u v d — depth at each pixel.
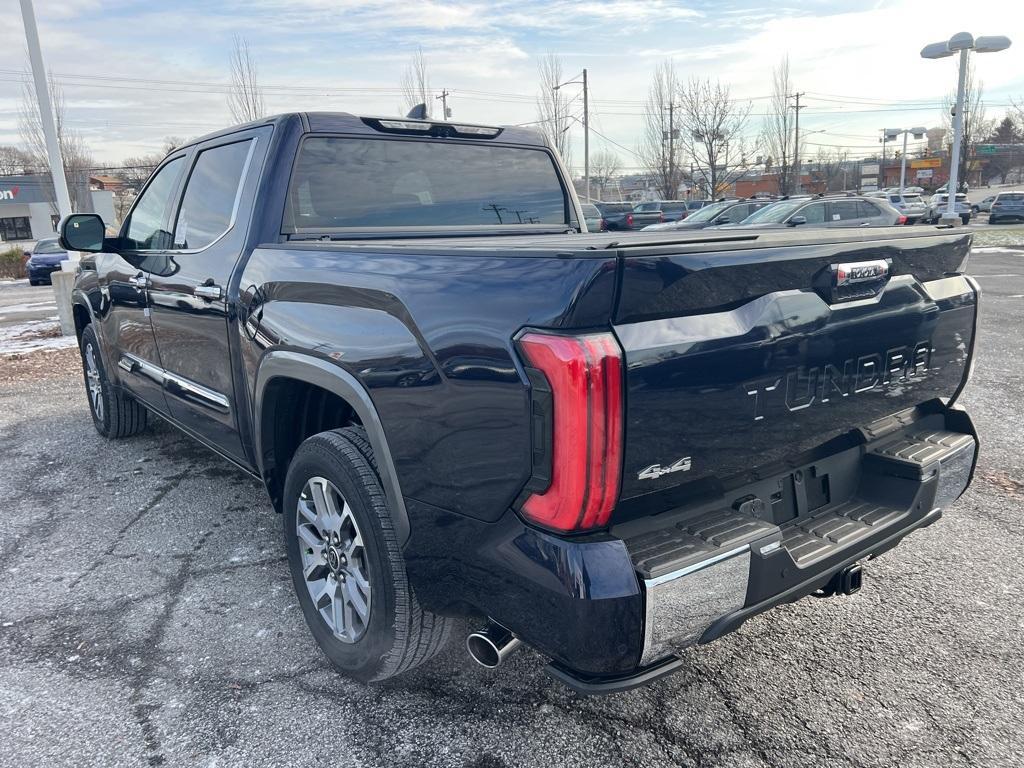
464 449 1.95
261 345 2.81
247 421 3.12
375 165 3.40
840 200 16.66
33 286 24.27
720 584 1.89
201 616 3.15
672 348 1.78
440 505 2.07
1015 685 2.60
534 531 1.84
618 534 1.89
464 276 1.96
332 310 2.44
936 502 2.56
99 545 3.86
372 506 2.33
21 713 2.54
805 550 2.17
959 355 2.69
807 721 2.44
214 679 2.72
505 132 3.91
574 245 1.95
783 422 2.07
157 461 5.13
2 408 6.75
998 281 14.79
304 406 2.97
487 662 2.06
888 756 2.28
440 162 3.63
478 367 1.88
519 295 1.80
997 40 20.34
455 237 3.59
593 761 2.28
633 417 1.74
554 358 1.69
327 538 2.64
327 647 2.69
